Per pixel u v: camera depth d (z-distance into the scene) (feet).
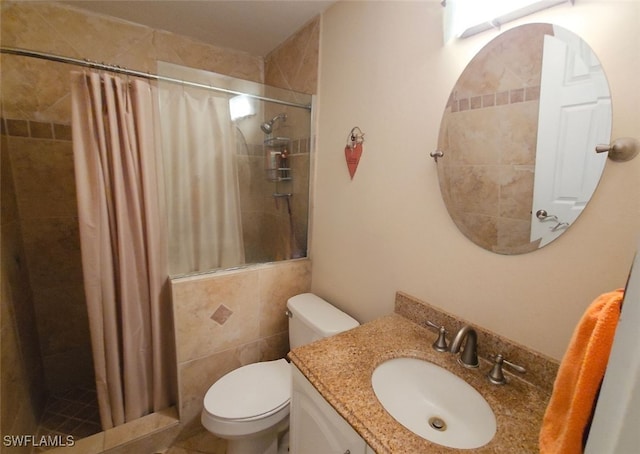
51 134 5.40
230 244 5.51
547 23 2.48
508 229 2.87
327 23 5.18
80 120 3.97
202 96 4.96
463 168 3.21
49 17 5.18
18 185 5.23
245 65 7.22
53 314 5.81
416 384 3.12
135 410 4.94
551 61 2.48
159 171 4.60
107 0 5.11
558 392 1.52
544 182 2.59
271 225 5.98
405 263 3.99
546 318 2.64
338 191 5.14
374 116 4.31
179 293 4.66
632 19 2.04
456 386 2.85
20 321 4.83
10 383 4.19
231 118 5.33
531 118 2.64
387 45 4.03
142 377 4.95
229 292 5.13
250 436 3.93
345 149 4.87
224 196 5.40
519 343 2.85
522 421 2.30
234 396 4.20
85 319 6.12
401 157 3.93
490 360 3.04
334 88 5.08
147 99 4.32
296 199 6.15
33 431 4.93
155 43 6.10
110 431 4.71
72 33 5.38
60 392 5.98
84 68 3.99
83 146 4.01
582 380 1.29
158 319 4.81
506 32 2.75
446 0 3.06
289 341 5.71
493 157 2.94
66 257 5.80
